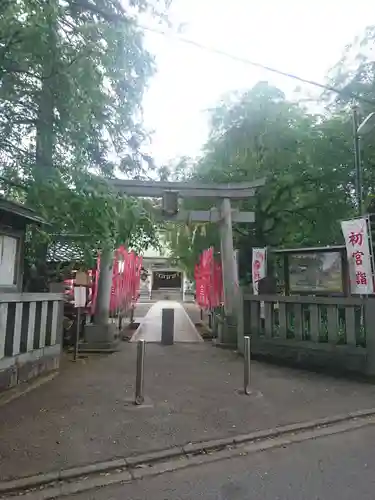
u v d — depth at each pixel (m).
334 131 13.18
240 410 5.90
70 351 10.27
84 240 8.43
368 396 6.73
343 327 8.70
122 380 7.43
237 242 15.23
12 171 7.09
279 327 9.30
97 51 6.04
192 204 15.56
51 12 5.39
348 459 4.41
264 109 13.49
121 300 13.02
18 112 6.99
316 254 9.58
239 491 3.69
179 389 6.91
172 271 39.50
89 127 6.75
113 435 4.86
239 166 14.61
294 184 13.51
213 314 13.47
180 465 4.24
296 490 3.71
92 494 3.64
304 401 6.41
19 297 6.62
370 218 10.48
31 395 6.38
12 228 7.10
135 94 7.50
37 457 4.24
